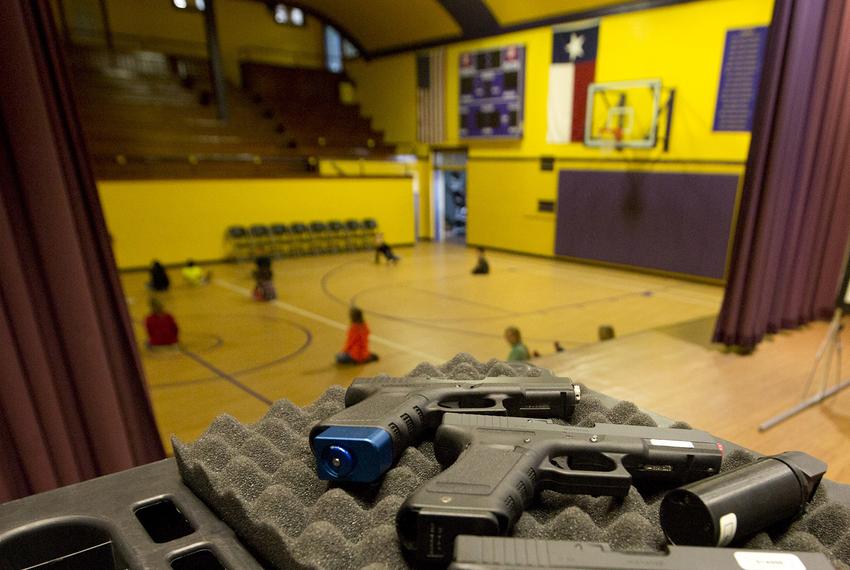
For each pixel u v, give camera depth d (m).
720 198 9.04
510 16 11.57
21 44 1.50
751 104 8.47
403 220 14.51
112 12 13.88
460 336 6.89
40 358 1.64
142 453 2.09
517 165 12.41
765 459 0.88
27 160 1.57
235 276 10.68
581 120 10.87
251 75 14.91
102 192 10.45
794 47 4.15
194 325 7.41
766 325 5.24
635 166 10.19
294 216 12.82
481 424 0.99
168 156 11.68
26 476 1.63
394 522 0.84
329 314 7.91
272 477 1.01
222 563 0.78
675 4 9.09
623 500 0.93
